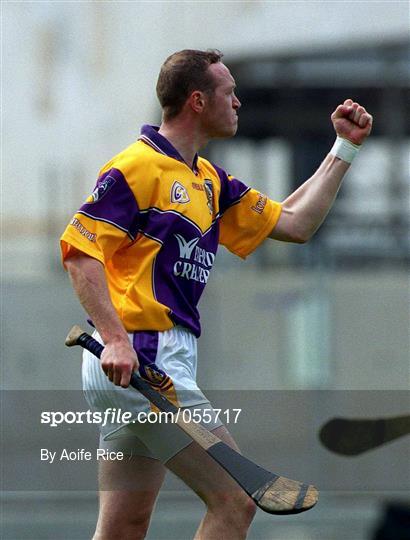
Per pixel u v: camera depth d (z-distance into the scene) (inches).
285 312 1350.9
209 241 641.0
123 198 607.2
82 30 1688.0
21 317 1343.5
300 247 1498.5
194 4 1658.5
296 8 1648.6
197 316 635.5
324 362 1331.2
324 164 701.3
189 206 621.0
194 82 631.8
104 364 588.4
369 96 1801.2
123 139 1675.7
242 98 1781.5
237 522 597.6
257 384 1330.0
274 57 1669.5
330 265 1434.5
